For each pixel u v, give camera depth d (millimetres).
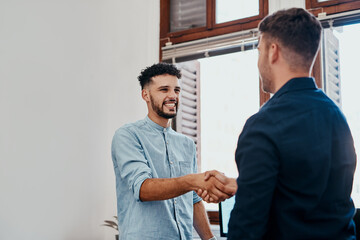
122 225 1663
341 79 2545
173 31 3262
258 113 986
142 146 1690
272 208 942
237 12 2980
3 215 2479
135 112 3139
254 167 910
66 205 2861
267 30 1046
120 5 3348
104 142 3195
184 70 3209
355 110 2477
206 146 3055
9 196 2521
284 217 914
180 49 3113
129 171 1558
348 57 2537
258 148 920
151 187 1466
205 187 1405
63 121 2906
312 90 1016
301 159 910
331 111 999
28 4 2766
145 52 3197
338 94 2543
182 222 1690
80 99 3049
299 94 990
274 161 915
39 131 2738
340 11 2527
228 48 2924
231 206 2305
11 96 2598
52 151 2807
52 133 2820
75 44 3066
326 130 960
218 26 3000
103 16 3346
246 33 2832
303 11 1028
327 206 930
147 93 1802
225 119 2986
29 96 2703
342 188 962
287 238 907
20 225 2562
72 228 2885
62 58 2957
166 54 3168
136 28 3262
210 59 3102
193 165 1874
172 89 1759
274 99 1007
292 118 941
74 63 3041
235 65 2967
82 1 3162
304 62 1019
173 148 1783
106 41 3334
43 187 2725
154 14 3246
